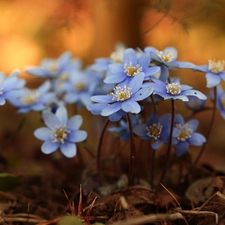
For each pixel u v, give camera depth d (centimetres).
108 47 59
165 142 42
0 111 65
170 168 46
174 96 40
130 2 57
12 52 76
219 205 40
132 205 41
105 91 46
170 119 42
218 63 42
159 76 42
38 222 42
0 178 43
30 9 68
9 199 44
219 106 45
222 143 60
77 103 49
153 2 49
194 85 61
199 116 67
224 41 59
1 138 58
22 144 58
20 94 42
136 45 60
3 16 70
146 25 59
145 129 42
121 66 42
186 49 59
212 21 56
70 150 42
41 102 46
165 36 58
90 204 41
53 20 59
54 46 69
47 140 42
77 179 47
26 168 50
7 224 42
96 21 58
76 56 69
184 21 48
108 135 52
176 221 40
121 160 47
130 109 39
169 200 42
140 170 46
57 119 43
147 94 39
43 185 47
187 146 42
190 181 45
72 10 57
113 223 39
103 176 45
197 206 42
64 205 44
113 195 42
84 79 49
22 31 68
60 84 50
